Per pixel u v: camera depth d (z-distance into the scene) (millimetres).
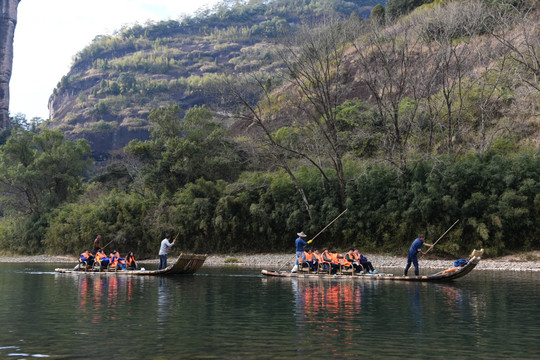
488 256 31281
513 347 7559
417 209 33094
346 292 15188
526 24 40875
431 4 55875
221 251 41156
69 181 59812
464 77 41812
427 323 9641
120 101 181375
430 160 34219
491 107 37656
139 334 8586
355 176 36562
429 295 14273
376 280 19875
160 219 43250
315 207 37094
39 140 60438
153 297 14016
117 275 23703
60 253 51438
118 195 49062
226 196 40531
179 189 45250
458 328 9133
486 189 31906
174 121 51438
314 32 39000
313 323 9672
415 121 39156
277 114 55625
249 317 10414
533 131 36656
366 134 38656
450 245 31594
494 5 43125
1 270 29656
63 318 10320
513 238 31156
